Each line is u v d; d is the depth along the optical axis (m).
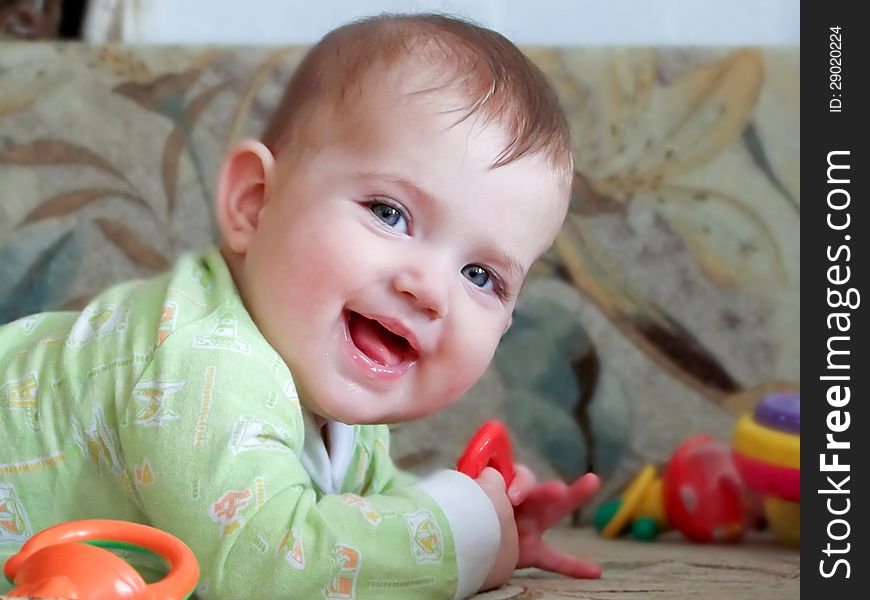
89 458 0.82
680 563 1.10
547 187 0.88
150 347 0.81
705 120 1.48
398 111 0.84
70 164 1.52
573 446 1.46
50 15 1.67
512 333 1.48
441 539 0.80
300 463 0.82
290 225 0.85
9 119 1.53
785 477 1.20
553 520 1.00
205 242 1.51
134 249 1.51
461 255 0.84
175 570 0.59
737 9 1.76
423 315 0.83
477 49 0.89
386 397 0.85
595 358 1.47
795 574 1.02
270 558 0.73
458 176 0.83
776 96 1.47
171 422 0.76
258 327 0.85
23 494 0.83
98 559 0.55
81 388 0.83
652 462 1.45
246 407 0.77
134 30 1.73
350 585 0.75
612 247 1.48
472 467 0.90
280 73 1.52
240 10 1.82
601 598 0.86
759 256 1.47
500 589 0.89
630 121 1.49
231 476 0.74
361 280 0.82
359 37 0.90
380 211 0.83
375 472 1.03
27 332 0.94
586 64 1.50
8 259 1.50
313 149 0.86
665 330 1.47
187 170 1.52
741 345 1.46
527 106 0.87
